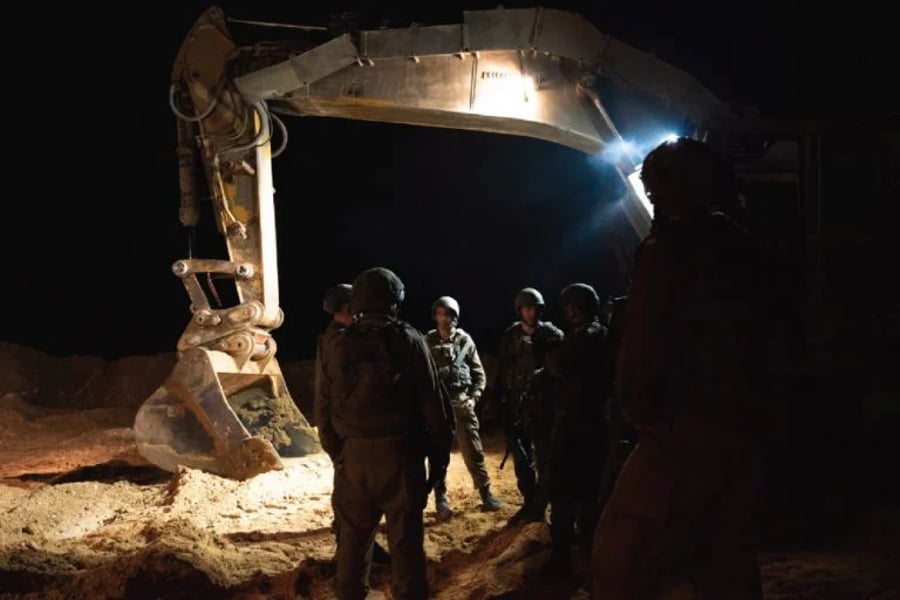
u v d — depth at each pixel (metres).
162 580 5.38
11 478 10.12
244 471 9.00
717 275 3.13
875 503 6.49
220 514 7.69
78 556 6.10
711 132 7.29
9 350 17.70
